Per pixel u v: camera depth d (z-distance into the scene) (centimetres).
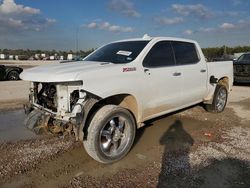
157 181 359
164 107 519
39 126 396
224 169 391
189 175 374
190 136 533
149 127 589
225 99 738
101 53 527
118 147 421
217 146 478
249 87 1287
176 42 560
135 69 445
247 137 527
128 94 438
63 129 374
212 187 344
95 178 367
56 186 347
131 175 375
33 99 444
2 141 500
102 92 390
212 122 634
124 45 521
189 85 577
